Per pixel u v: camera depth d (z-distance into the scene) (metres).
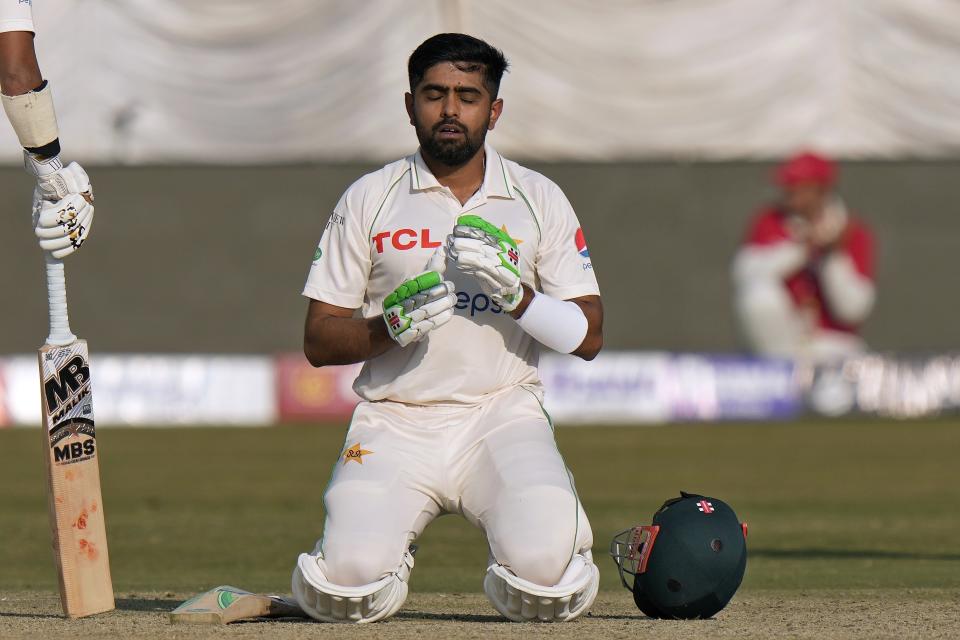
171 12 79.25
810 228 75.12
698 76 80.38
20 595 21.89
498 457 16.55
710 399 71.19
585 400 71.06
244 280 80.00
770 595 21.69
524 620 16.41
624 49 80.25
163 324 79.94
